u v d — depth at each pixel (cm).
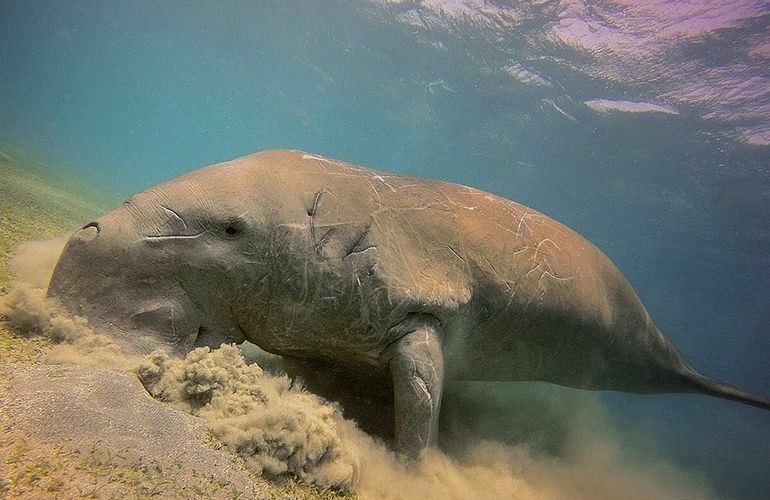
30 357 218
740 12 1423
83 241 257
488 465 373
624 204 3072
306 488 225
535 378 455
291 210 300
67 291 249
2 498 133
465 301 344
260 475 210
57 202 770
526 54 2075
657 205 2795
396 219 336
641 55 1769
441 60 2486
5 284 293
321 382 349
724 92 1750
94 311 249
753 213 2334
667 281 4203
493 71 2325
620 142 2358
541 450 463
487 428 450
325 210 312
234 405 228
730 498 598
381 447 290
